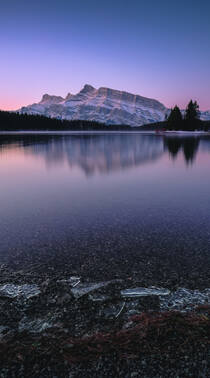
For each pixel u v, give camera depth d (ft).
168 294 9.15
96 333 7.07
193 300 8.69
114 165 52.65
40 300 8.96
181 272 10.96
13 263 12.16
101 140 162.71
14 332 7.27
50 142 141.79
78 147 105.91
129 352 6.23
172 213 20.07
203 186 30.58
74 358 6.12
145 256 12.66
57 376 5.65
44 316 8.04
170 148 96.12
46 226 17.54
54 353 6.31
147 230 16.40
